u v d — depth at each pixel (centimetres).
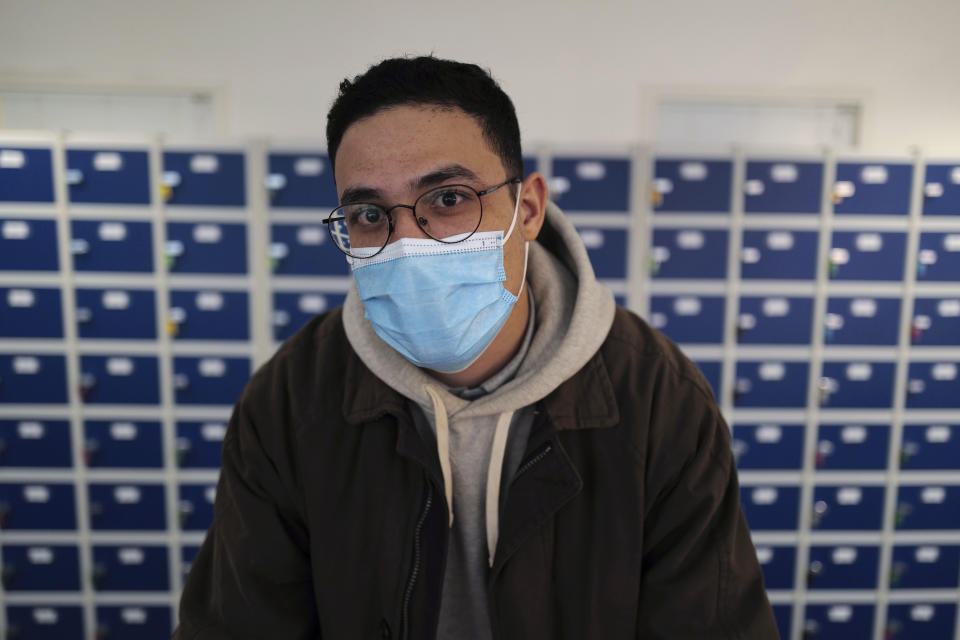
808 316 263
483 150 60
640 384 68
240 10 325
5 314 254
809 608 274
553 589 67
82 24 321
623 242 261
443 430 66
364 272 64
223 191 254
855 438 268
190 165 252
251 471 70
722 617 66
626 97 337
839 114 348
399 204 60
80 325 257
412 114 57
